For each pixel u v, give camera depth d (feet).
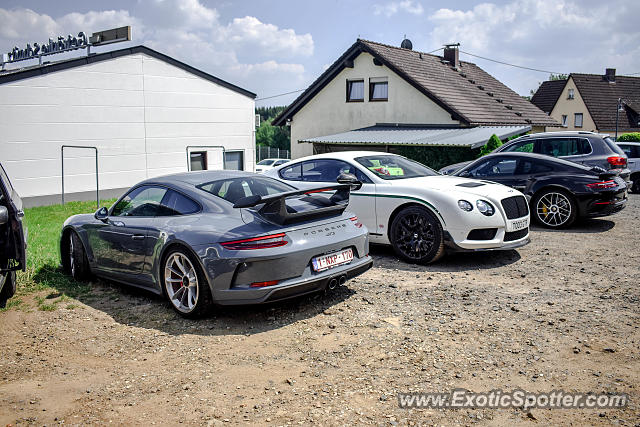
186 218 16.05
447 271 20.35
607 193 28.58
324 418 9.73
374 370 11.70
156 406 10.37
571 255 22.80
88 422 9.83
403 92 76.18
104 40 64.13
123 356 12.95
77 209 50.57
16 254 16.69
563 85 168.76
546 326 14.01
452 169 36.94
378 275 19.84
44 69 55.57
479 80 96.32
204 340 13.83
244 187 17.07
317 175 25.25
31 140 55.21
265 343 13.47
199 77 70.95
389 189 22.45
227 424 9.62
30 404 10.61
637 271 19.70
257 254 14.02
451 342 13.10
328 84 83.87
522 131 62.90
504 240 21.43
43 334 14.57
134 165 64.80
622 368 11.41
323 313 15.57
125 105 63.31
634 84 170.81
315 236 15.20
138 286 17.51
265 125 275.59
